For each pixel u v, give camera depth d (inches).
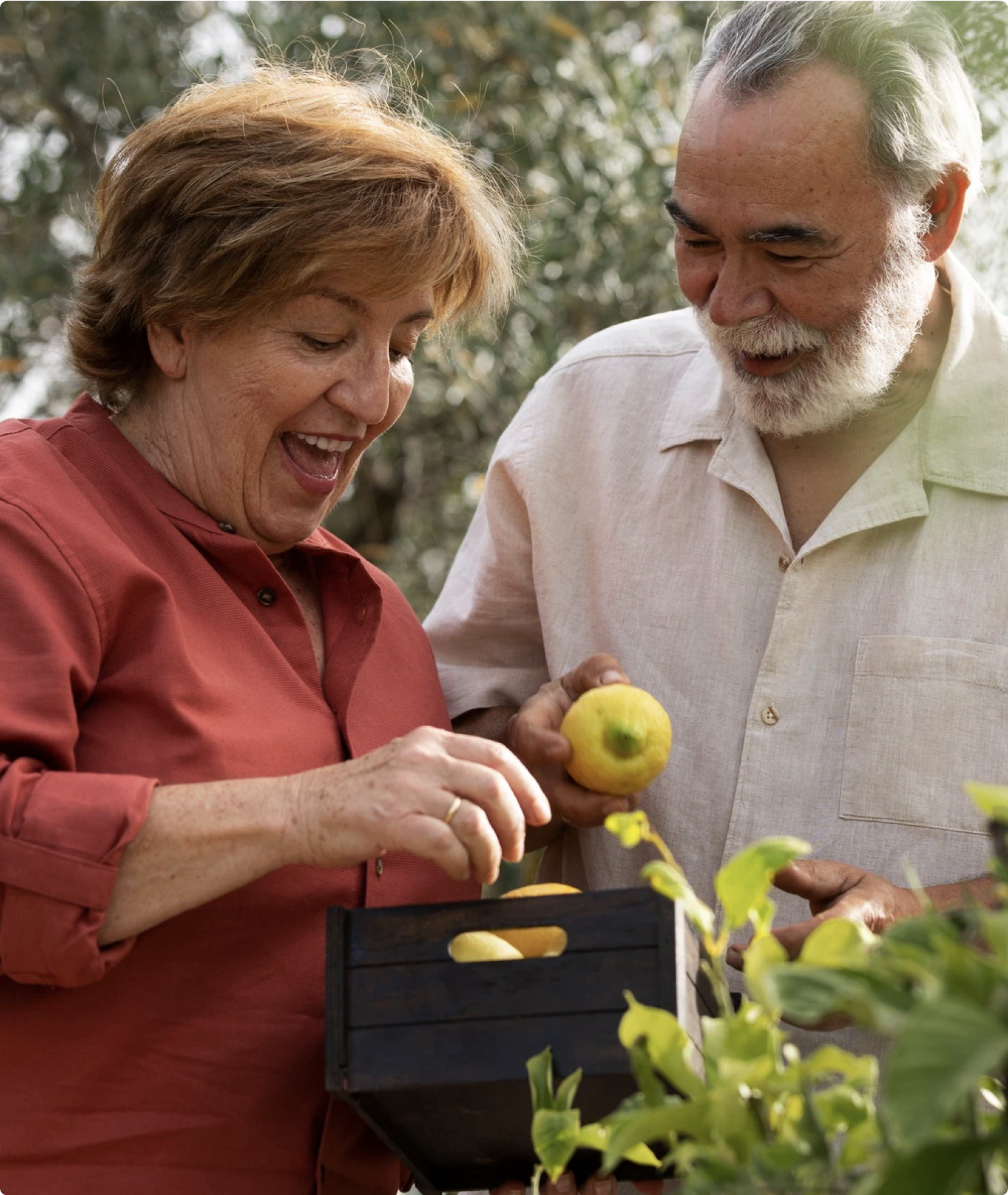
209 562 67.1
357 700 70.1
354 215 64.2
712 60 72.9
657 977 51.4
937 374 76.4
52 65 185.2
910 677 73.5
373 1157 64.8
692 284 73.1
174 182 65.7
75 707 60.8
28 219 181.8
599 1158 60.4
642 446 83.1
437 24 169.0
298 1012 62.4
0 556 60.3
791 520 78.7
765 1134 37.6
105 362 70.3
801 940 61.1
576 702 69.0
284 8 175.2
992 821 40.4
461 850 55.2
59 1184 57.7
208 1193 59.3
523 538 85.7
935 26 72.9
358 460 72.3
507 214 78.7
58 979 55.7
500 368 167.8
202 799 57.1
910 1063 29.5
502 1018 52.3
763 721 75.7
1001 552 74.3
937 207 74.0
